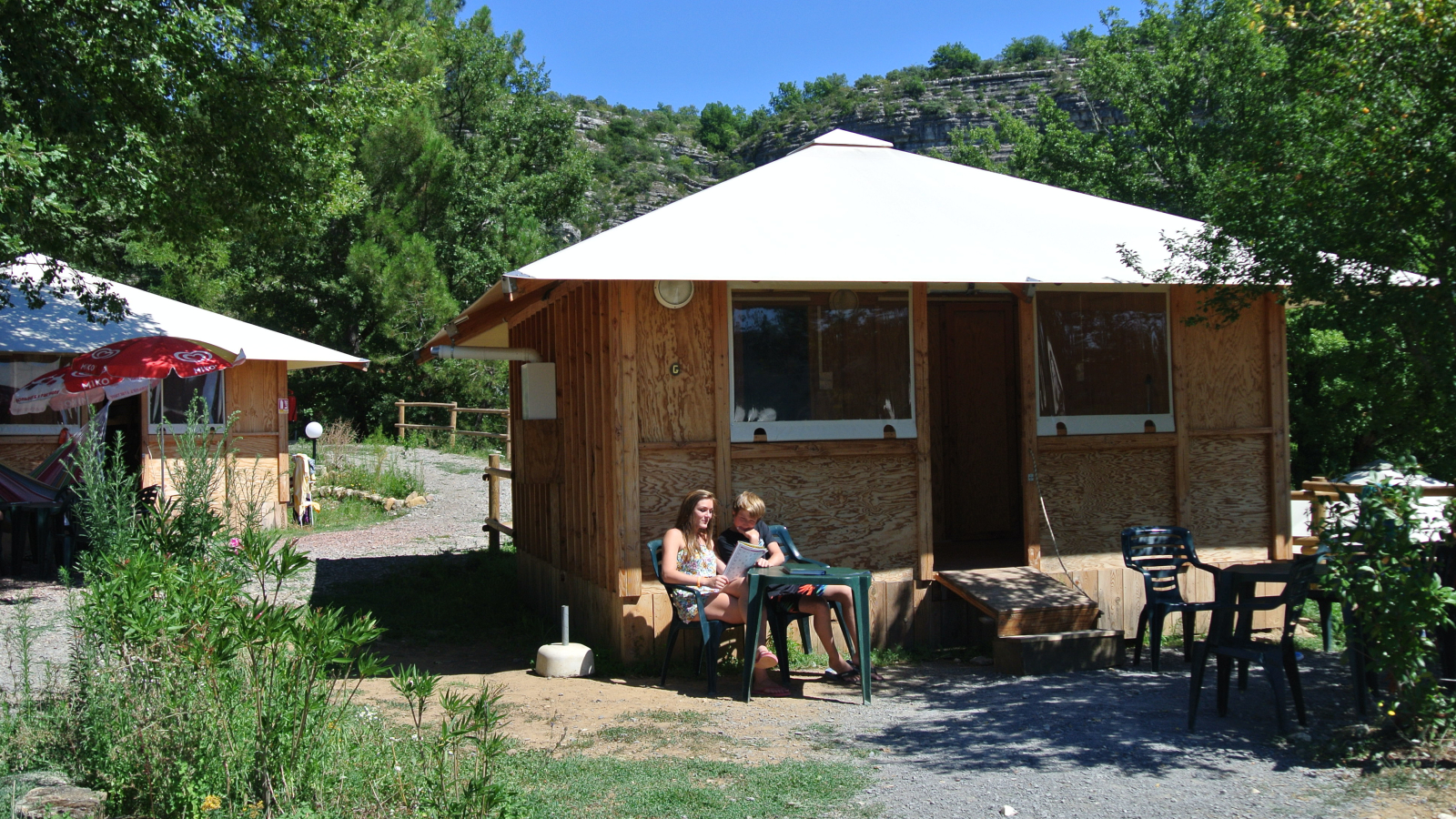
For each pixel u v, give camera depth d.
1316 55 6.52
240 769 3.69
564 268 6.45
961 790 4.52
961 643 7.69
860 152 9.09
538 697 6.22
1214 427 8.20
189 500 5.29
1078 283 7.14
